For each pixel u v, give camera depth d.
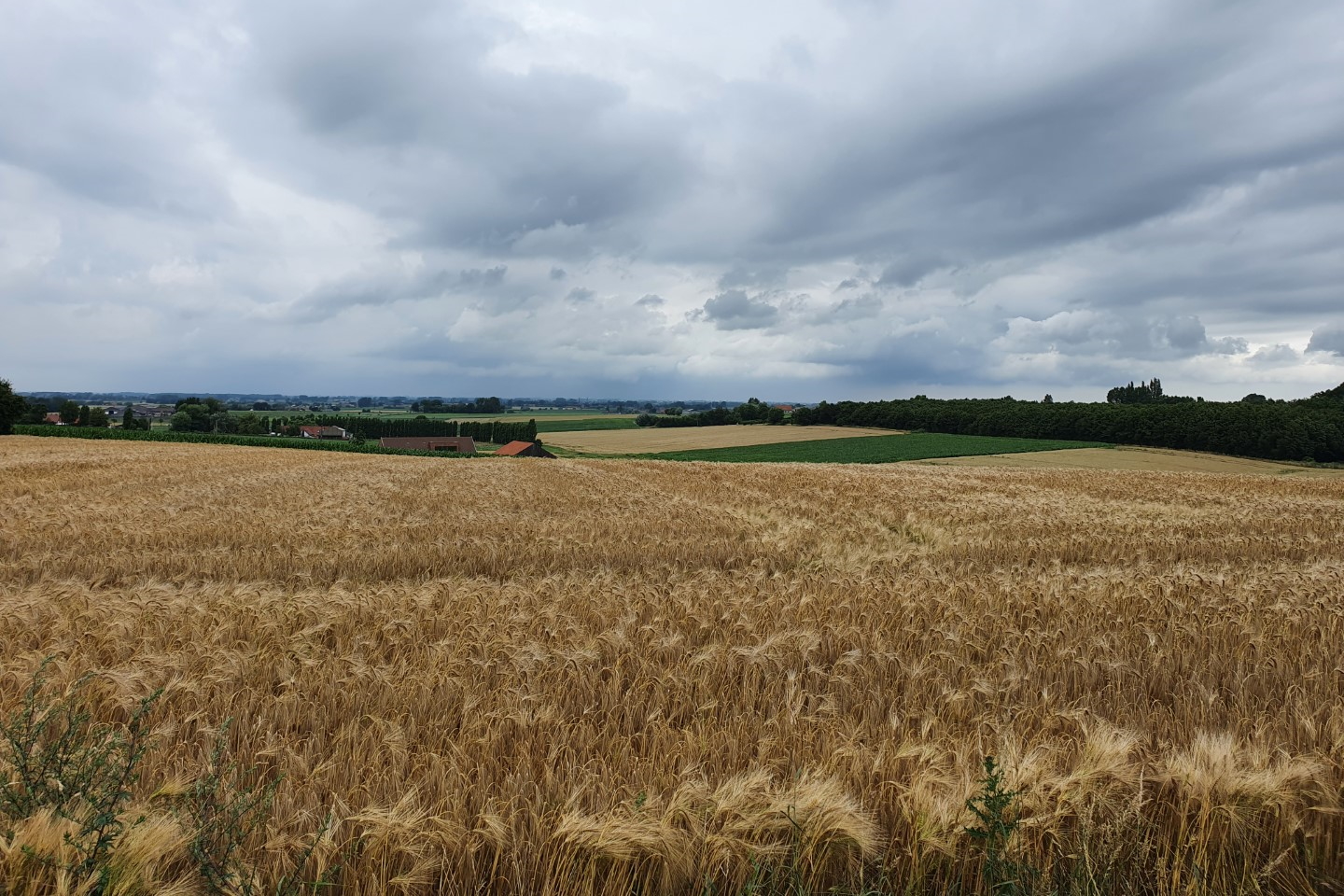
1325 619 8.12
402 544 14.84
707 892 3.21
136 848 3.17
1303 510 25.06
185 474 33.53
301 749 4.73
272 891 3.33
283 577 12.33
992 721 5.08
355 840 3.50
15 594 10.09
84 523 17.36
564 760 4.45
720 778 4.20
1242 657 6.78
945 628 7.61
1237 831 3.83
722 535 17.08
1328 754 4.54
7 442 58.75
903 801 3.80
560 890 3.41
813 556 14.66
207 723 5.03
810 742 4.68
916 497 27.58
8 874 3.03
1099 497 30.20
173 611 7.99
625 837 3.43
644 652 6.64
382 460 53.72
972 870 3.65
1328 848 3.88
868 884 3.66
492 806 3.80
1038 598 9.09
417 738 4.89
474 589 9.77
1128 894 3.60
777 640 6.77
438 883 3.48
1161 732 5.00
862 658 6.50
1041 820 3.67
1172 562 14.90
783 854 3.52
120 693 5.24
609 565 13.94
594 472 41.91
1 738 4.14
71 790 3.46
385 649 6.92
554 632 7.27
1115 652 6.84
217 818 3.46
